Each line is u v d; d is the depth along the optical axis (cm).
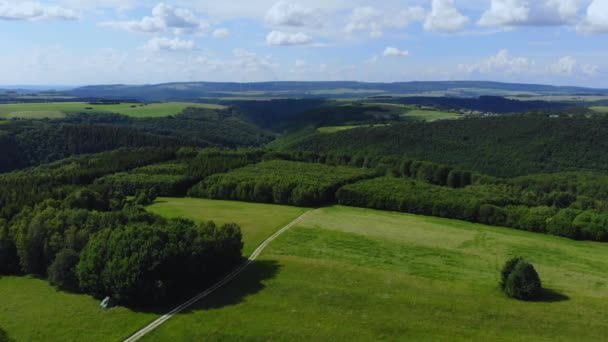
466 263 6238
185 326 4388
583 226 7956
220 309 4722
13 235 5994
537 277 4991
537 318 4525
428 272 5775
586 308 4747
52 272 5262
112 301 4838
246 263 6025
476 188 11406
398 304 4800
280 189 10031
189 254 5091
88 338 4175
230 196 10494
